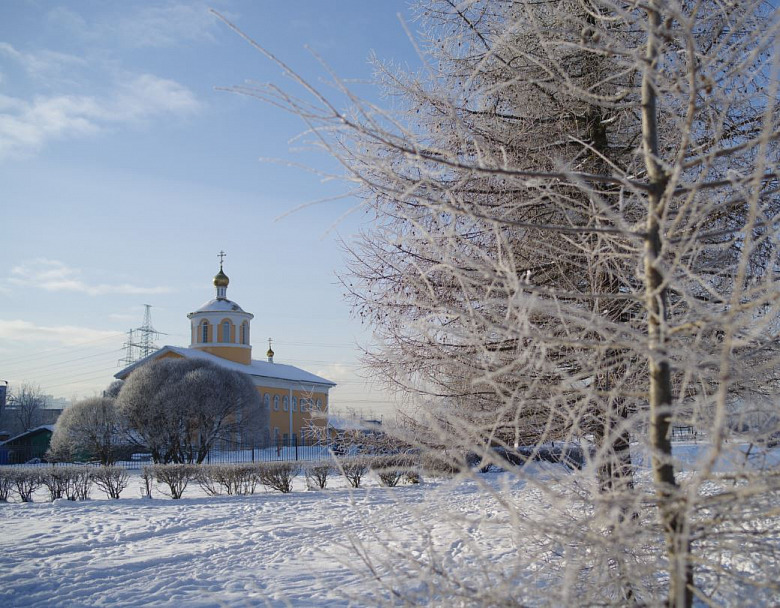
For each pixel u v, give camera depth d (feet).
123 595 21.40
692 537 6.41
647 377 10.14
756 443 6.84
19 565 26.55
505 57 16.01
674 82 8.28
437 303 8.30
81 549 30.37
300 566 24.03
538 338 7.04
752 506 6.31
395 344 14.76
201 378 105.70
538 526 6.79
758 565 7.19
